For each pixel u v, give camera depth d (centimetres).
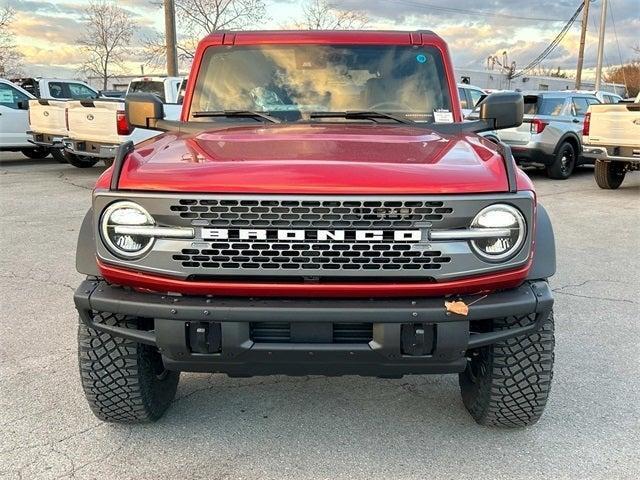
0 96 1411
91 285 262
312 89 372
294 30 390
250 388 364
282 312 239
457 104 373
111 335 268
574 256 666
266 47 381
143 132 1141
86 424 321
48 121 1324
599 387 363
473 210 237
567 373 381
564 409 338
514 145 1258
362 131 322
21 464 286
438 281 241
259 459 292
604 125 1062
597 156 1082
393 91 372
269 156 259
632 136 1026
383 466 288
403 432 317
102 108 1128
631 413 334
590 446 303
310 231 235
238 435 313
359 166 242
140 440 307
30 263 615
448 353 248
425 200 234
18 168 1413
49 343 421
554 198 1055
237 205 234
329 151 269
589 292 541
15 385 361
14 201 965
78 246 269
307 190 233
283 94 372
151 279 245
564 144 1276
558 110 1277
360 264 237
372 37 384
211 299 246
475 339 257
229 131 324
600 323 466
